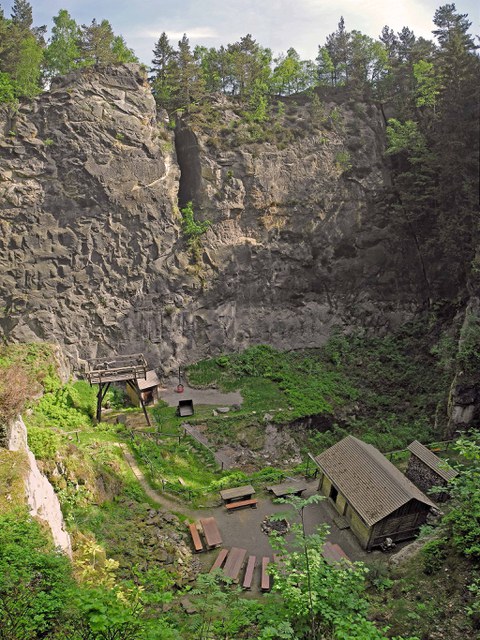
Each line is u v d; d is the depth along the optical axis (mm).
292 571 13422
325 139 51938
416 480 30625
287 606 12930
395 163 53406
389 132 51000
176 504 28625
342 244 51938
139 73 45625
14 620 11133
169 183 46281
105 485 26656
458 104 44188
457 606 17047
